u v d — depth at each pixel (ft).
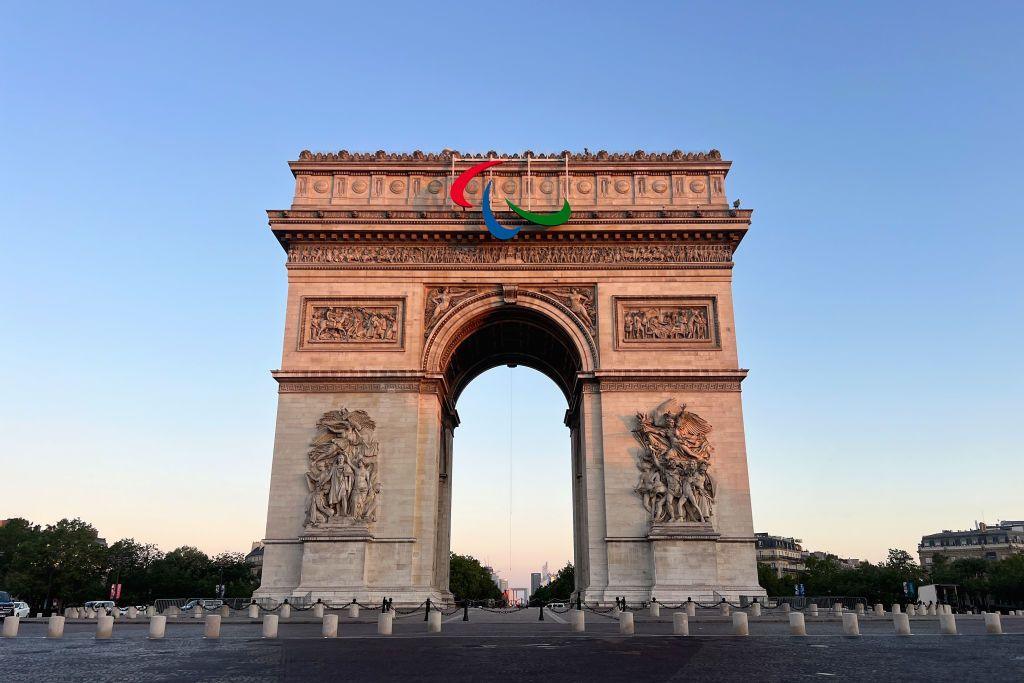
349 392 264.11
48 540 582.76
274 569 246.68
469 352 312.71
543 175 291.38
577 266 278.46
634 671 93.66
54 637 162.40
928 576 654.53
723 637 149.18
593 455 260.21
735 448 258.37
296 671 95.25
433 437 263.29
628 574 246.88
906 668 95.86
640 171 290.35
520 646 130.41
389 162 291.58
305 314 274.16
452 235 278.67
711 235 278.26
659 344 270.67
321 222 276.82
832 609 265.75
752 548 248.52
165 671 95.71
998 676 87.45
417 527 253.44
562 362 315.17
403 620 211.61
